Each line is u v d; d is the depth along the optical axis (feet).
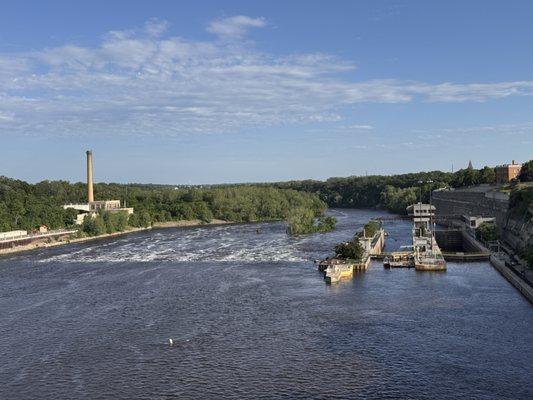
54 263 612.29
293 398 234.17
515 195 641.81
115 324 346.54
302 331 322.96
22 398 240.94
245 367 269.23
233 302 396.98
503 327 319.47
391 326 327.88
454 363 266.98
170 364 275.80
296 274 507.30
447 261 574.15
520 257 515.09
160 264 584.81
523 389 237.25
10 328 342.23
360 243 592.60
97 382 256.11
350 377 254.06
